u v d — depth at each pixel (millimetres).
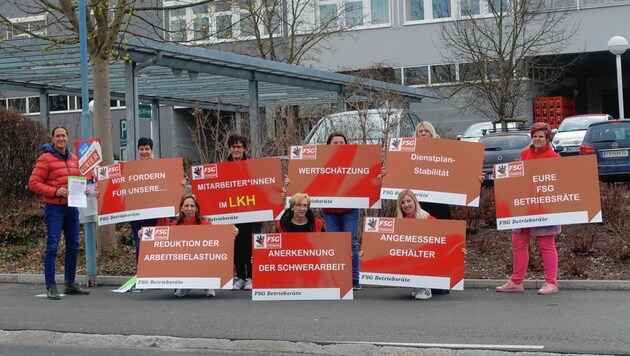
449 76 39344
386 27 40906
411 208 11320
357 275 12133
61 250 15234
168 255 11727
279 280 11305
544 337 8633
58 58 18609
